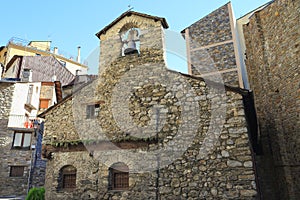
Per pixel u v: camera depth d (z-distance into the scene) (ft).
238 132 20.68
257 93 29.66
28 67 76.18
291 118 23.63
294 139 23.17
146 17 28.32
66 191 24.85
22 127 54.34
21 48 98.43
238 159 20.01
